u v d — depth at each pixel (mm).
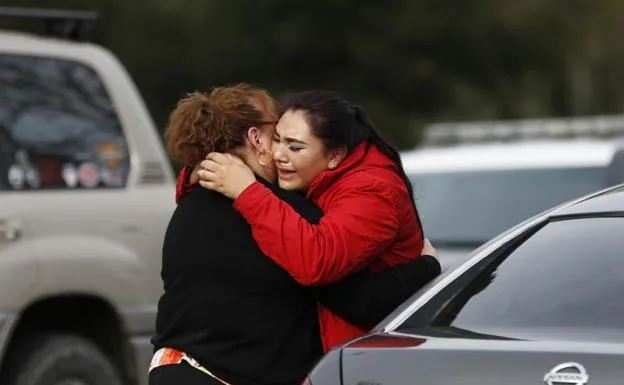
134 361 19500
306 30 60594
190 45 57906
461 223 25438
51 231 18797
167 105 58312
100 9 54875
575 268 10305
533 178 25375
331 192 11672
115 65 20531
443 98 64500
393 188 11586
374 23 62188
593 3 72000
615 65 87938
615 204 10797
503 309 10305
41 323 19375
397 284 11719
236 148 11844
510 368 9359
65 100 19766
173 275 11664
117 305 19297
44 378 18828
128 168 19984
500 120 67625
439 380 9648
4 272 18234
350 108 11836
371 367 10102
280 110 11914
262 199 11344
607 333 9609
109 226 19344
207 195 11711
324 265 11156
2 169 18781
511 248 10898
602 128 33344
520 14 66062
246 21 59500
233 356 11445
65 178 19344
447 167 26344
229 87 12094
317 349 11688
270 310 11469
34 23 25531
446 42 63781
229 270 11430
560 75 72625
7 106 19156
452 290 10805
